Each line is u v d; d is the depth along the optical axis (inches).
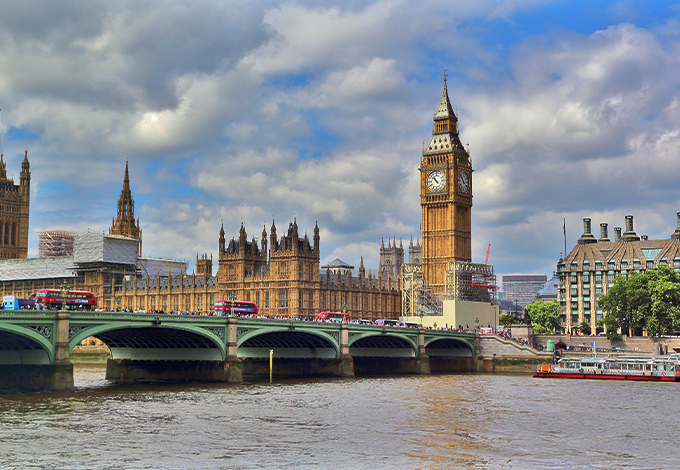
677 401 5329.7
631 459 3427.7
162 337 6333.7
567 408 4945.9
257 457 3383.4
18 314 4781.0
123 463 3240.7
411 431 4042.8
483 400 5364.2
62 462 3235.7
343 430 4045.3
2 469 3117.6
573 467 3277.6
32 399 4862.2
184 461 3289.9
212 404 4943.4
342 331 7322.8
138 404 4862.2
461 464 3307.1
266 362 7568.9
